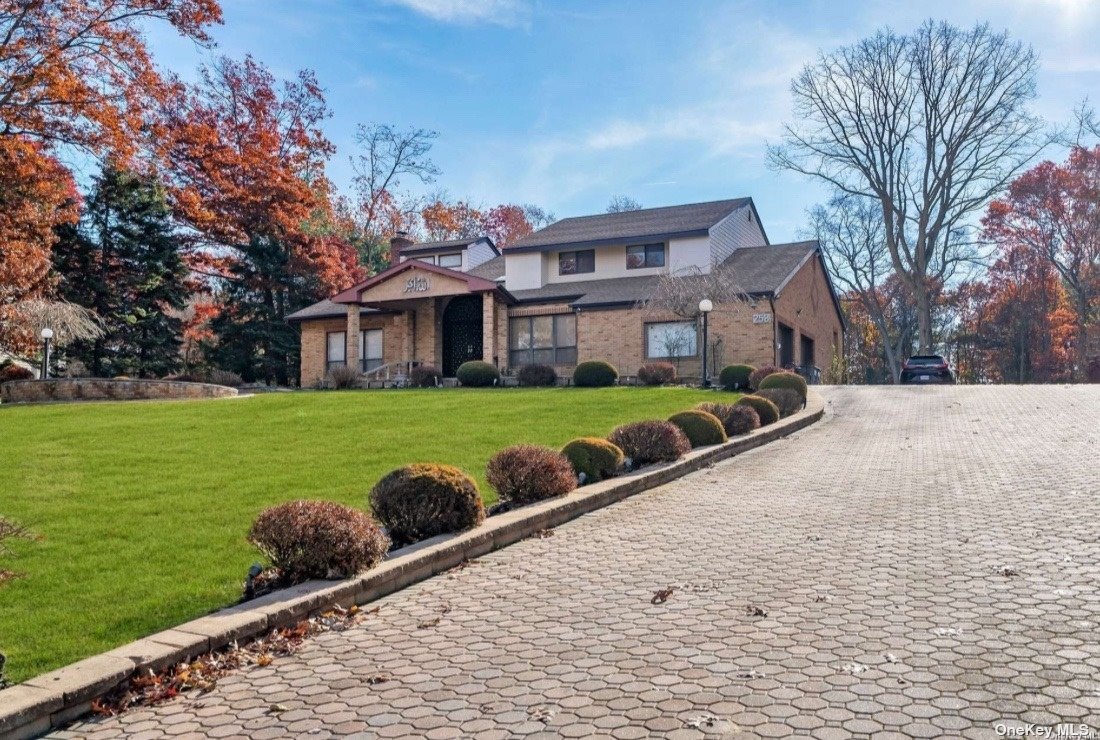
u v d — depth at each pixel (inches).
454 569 296.2
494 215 2500.0
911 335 2271.2
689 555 295.1
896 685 172.2
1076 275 1909.4
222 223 1594.5
